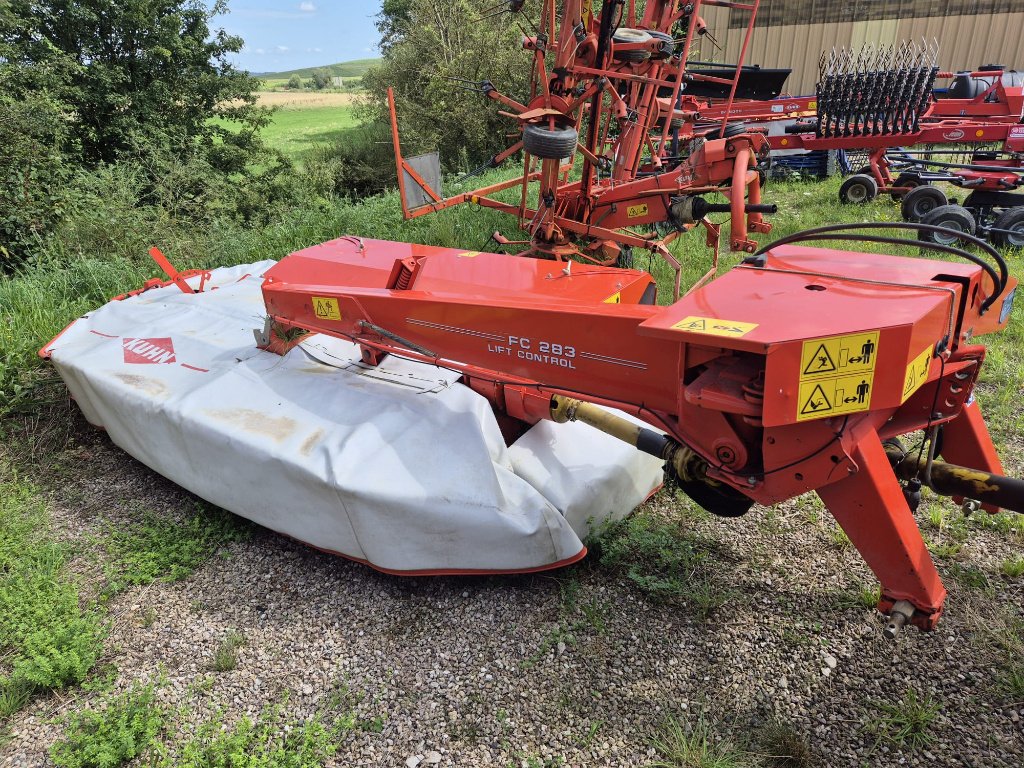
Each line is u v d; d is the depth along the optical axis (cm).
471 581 349
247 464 354
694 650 299
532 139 571
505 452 348
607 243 699
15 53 1318
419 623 326
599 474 348
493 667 299
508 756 262
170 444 395
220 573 371
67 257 827
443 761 261
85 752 265
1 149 999
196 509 421
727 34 1819
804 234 284
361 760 264
